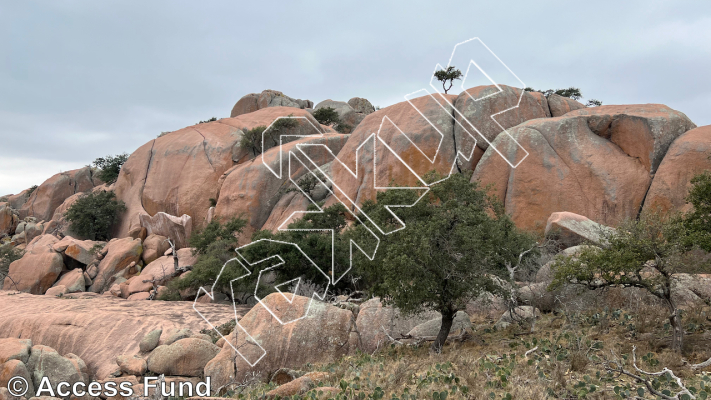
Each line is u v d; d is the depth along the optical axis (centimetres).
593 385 673
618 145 2842
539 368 777
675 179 2480
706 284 1100
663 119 2686
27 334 1630
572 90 5038
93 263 3844
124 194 5306
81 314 1703
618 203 2650
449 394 693
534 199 2830
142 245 4066
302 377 870
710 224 991
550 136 2958
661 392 638
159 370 1268
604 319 1016
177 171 4931
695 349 812
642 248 841
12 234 6212
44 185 6725
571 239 2097
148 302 2564
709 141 2450
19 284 3709
